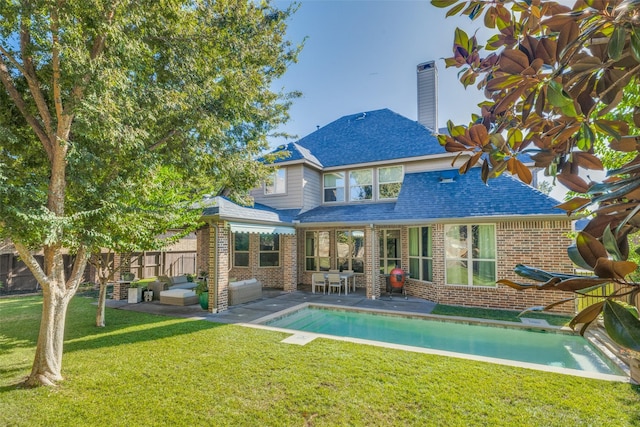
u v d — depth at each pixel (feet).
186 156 26.96
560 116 7.02
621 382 19.57
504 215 40.34
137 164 22.91
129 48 19.16
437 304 44.80
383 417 16.29
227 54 28.50
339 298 49.57
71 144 18.35
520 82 6.25
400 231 55.42
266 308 42.63
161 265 71.00
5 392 19.06
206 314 39.42
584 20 5.48
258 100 35.47
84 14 17.38
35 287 58.90
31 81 19.99
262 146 39.73
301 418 16.30
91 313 40.09
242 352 25.22
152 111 22.68
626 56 5.63
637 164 5.40
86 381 20.35
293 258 55.83
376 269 50.37
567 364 25.52
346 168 61.36
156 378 20.71
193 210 36.81
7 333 31.17
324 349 25.84
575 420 15.75
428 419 16.03
